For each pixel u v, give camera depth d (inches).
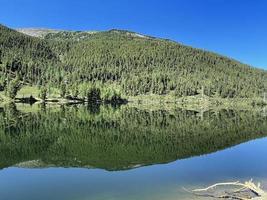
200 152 1745.8
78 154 1676.9
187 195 936.3
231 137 2426.2
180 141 2217.0
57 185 1064.2
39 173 1234.6
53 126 3149.6
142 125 3363.7
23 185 1061.1
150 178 1147.3
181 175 1194.0
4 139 2251.5
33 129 2861.7
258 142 2139.5
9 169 1307.8
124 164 1409.9
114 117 4480.8
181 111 6446.9
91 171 1267.2
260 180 1133.7
